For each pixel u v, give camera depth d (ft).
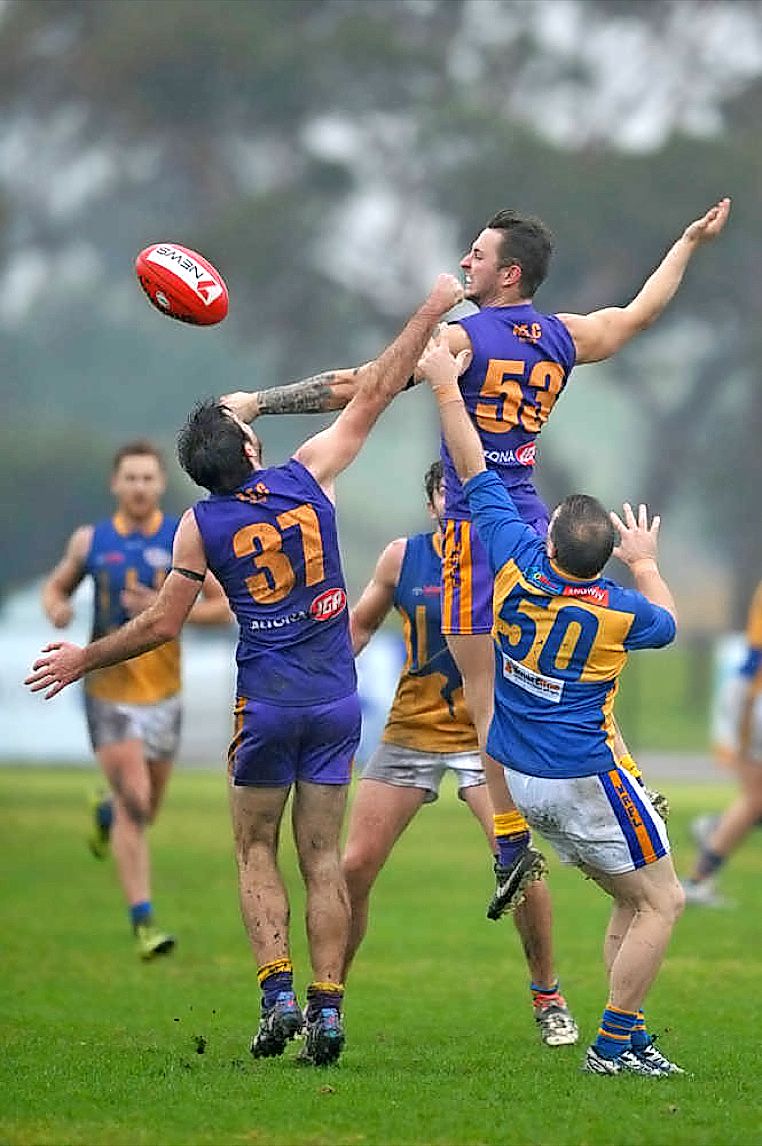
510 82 648.79
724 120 631.56
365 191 627.87
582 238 566.36
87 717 133.90
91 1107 79.10
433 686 101.86
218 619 136.87
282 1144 73.00
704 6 643.04
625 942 85.35
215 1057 91.97
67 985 118.01
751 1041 97.60
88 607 306.55
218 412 88.58
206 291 90.68
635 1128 75.05
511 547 84.84
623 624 83.20
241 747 88.99
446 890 172.14
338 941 89.56
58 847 205.46
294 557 87.81
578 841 84.17
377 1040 98.99
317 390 90.84
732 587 643.45
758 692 159.94
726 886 178.91
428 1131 74.79
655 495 650.43
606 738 83.92
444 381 86.89
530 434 90.79
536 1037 100.27
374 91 625.82
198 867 188.34
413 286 622.95
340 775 89.66
